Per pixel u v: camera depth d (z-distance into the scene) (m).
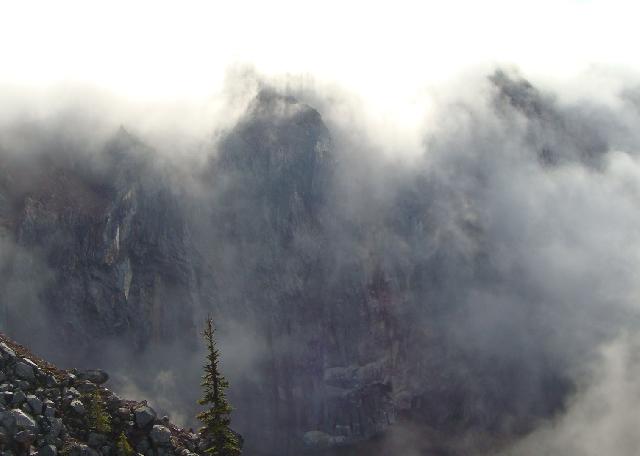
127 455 79.81
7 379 82.00
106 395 86.44
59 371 87.50
